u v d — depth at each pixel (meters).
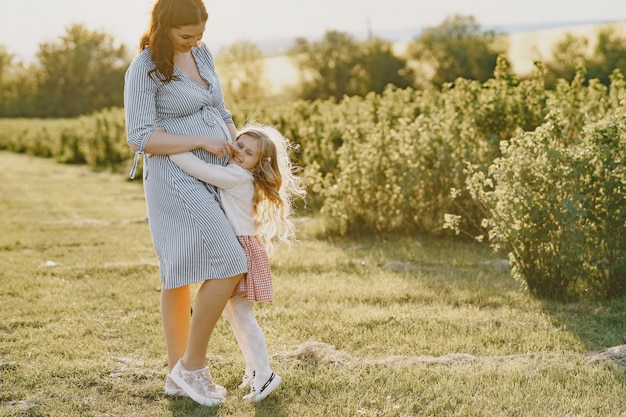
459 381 3.85
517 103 8.86
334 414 3.46
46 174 21.69
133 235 9.63
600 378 3.87
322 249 8.11
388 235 8.88
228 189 3.57
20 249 8.59
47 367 4.14
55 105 76.44
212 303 3.49
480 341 4.65
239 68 69.88
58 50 77.50
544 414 3.43
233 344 4.62
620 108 5.90
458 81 9.91
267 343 4.66
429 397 3.64
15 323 5.19
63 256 8.03
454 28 59.72
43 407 3.56
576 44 50.09
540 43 54.66
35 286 6.43
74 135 27.86
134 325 5.14
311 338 4.76
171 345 3.75
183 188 3.49
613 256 5.57
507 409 3.49
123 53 79.31
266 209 3.77
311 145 11.95
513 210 5.63
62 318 5.36
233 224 3.58
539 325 5.01
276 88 69.88
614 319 5.11
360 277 6.67
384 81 60.88
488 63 58.03
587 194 5.58
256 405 3.59
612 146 5.54
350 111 12.85
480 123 8.84
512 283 6.32
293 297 5.84
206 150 3.54
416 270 6.94
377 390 3.75
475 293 5.90
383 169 8.87
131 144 3.46
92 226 10.52
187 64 3.65
